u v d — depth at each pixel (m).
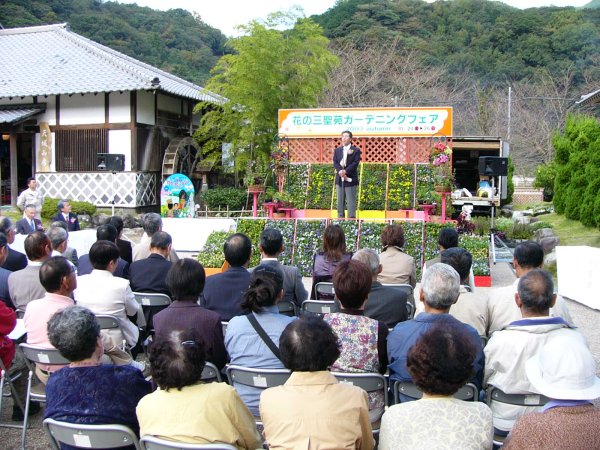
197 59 35.78
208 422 2.34
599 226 12.33
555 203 16.03
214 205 18.56
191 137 19.41
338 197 10.70
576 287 8.09
